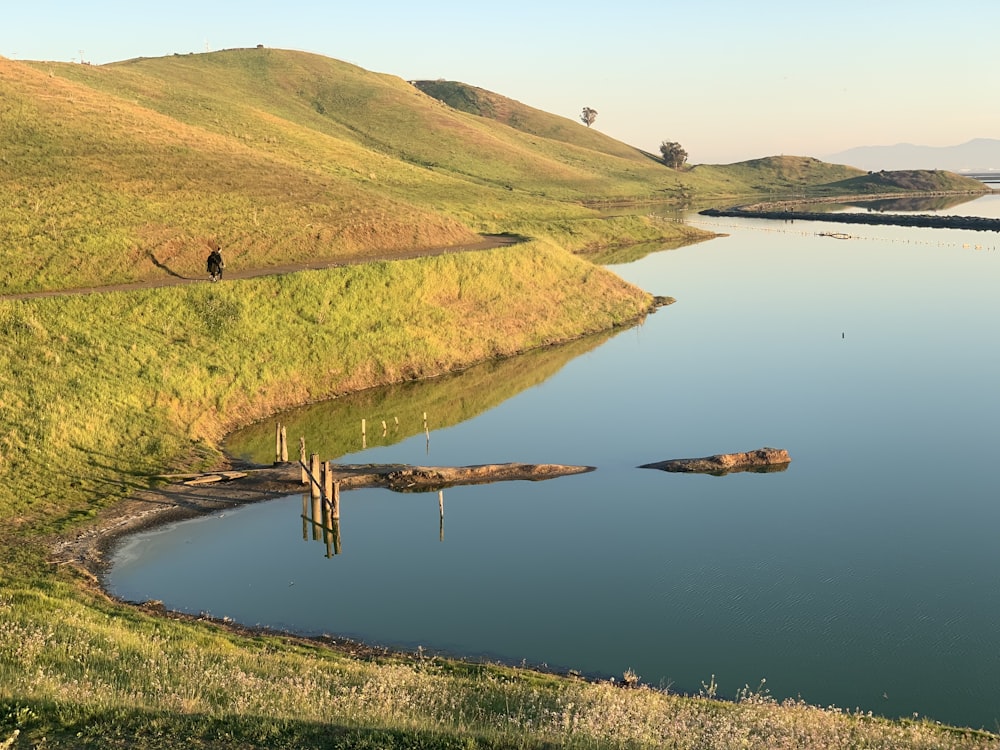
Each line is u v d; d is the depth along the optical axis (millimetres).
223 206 67688
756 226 149000
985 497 33781
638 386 51000
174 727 12047
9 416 34781
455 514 32500
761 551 28938
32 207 58781
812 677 21141
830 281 88250
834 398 48031
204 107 138125
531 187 175125
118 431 36750
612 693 17266
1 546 27438
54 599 22047
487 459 39031
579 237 118375
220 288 50219
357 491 34719
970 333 63344
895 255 107875
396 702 14938
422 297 59031
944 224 142625
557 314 65562
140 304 46688
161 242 57344
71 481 32562
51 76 98688
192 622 23031
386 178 128500
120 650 17562
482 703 16094
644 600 25438
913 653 22359
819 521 31516
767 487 35188
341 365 49438
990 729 18906
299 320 51000
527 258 70438
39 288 49031
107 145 76688
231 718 12492
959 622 23969
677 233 129375
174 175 72938
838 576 26984
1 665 15289
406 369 52000
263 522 31125
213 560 27938
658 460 38844
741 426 43281
